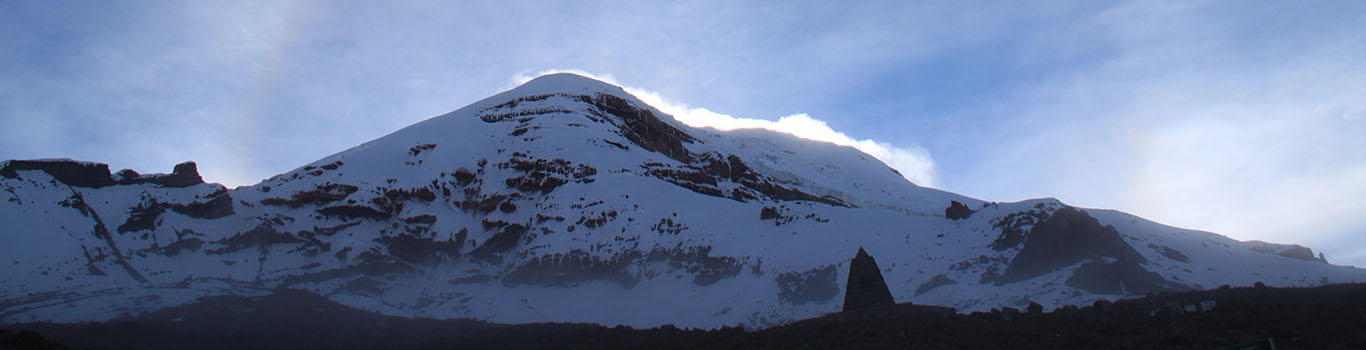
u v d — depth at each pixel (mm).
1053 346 26297
